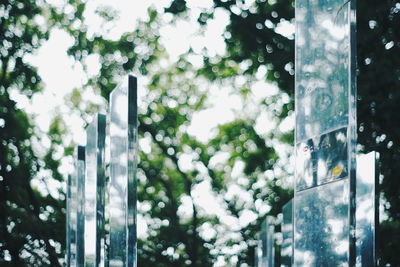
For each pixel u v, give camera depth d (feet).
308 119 11.57
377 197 14.26
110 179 13.09
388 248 39.09
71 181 22.16
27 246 59.00
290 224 19.51
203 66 61.05
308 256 11.34
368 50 39.17
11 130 59.00
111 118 13.21
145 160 68.28
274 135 63.46
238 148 66.23
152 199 67.56
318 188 11.19
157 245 65.10
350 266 10.25
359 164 15.11
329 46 11.14
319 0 11.43
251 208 64.69
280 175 63.57
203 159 67.82
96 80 62.34
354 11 10.69
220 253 65.21
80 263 17.71
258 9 48.80
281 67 47.98
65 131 64.13
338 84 10.88
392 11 39.09
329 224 10.85
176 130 67.62
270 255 27.07
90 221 15.17
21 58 58.70
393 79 38.40
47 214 60.90
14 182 58.44
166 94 66.28
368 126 38.73
